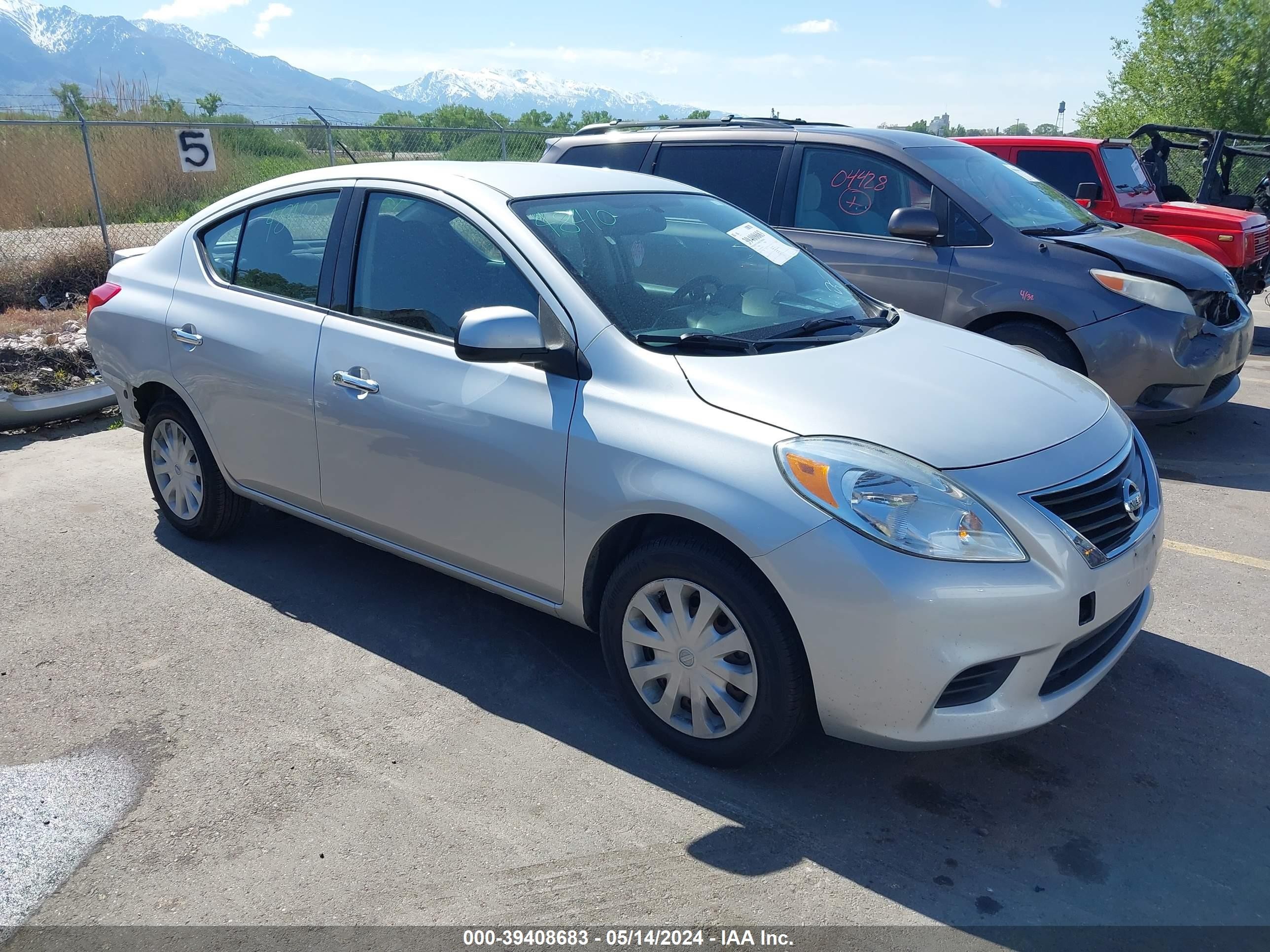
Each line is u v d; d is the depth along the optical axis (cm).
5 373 693
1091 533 270
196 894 243
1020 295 568
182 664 353
